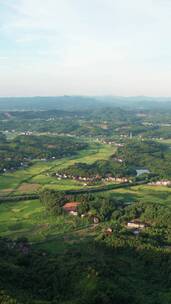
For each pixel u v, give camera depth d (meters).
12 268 173.00
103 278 167.25
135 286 172.88
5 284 157.38
